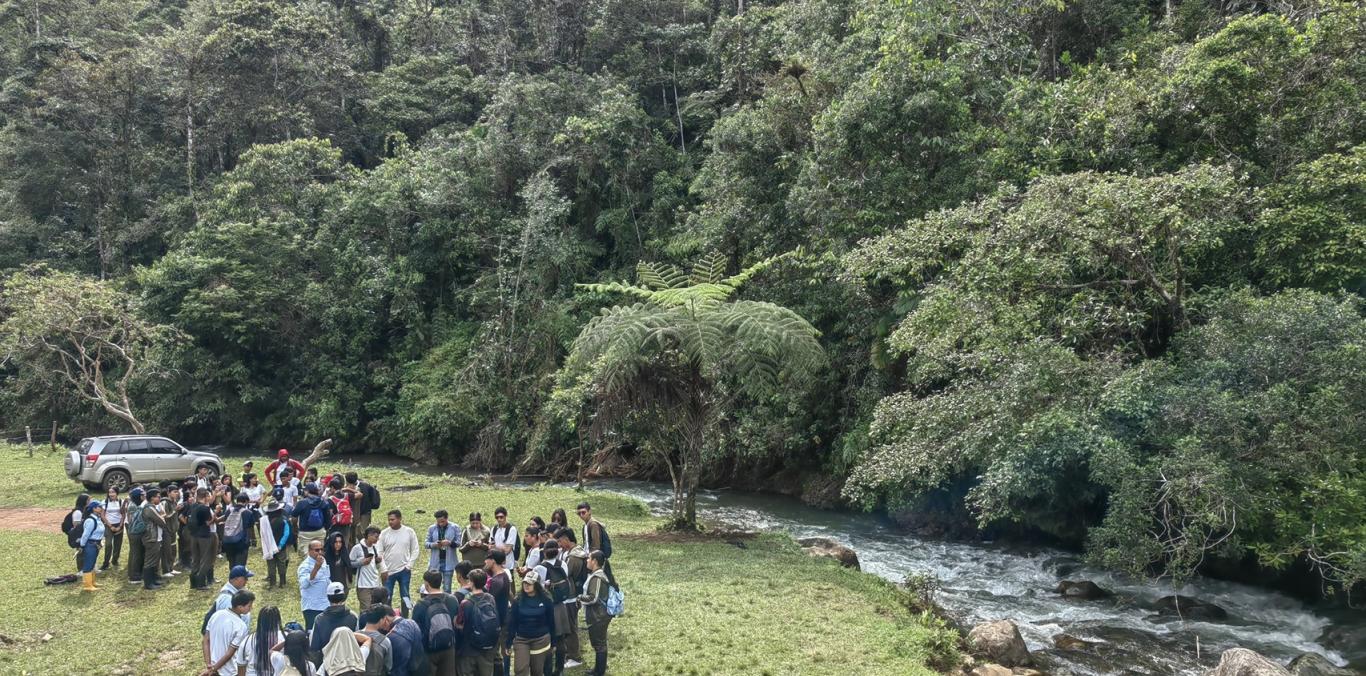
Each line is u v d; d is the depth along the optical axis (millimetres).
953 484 17969
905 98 18297
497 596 7160
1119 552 10484
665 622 9523
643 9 39688
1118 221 11641
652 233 31359
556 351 29594
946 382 18031
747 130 23969
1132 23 21078
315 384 33750
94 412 35188
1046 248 12383
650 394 14797
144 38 48344
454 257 33938
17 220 41344
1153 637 10664
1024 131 17000
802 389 20844
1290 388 10102
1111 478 10953
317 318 34406
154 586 11109
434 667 6344
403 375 33125
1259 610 12047
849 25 23031
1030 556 15812
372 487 12539
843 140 19109
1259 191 12078
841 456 20359
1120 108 15375
